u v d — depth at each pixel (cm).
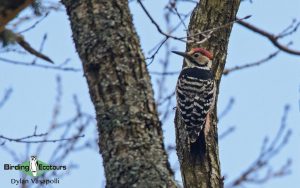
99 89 736
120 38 754
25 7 795
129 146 705
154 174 690
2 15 793
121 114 719
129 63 745
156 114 738
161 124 739
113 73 737
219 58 1312
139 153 702
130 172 690
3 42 877
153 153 705
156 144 714
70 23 781
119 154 702
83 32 761
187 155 1212
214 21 1284
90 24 761
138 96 731
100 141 723
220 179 1191
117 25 761
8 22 812
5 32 870
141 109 726
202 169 1192
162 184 686
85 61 755
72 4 779
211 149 1232
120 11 773
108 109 724
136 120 718
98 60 745
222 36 1296
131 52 753
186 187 1186
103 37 751
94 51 750
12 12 791
